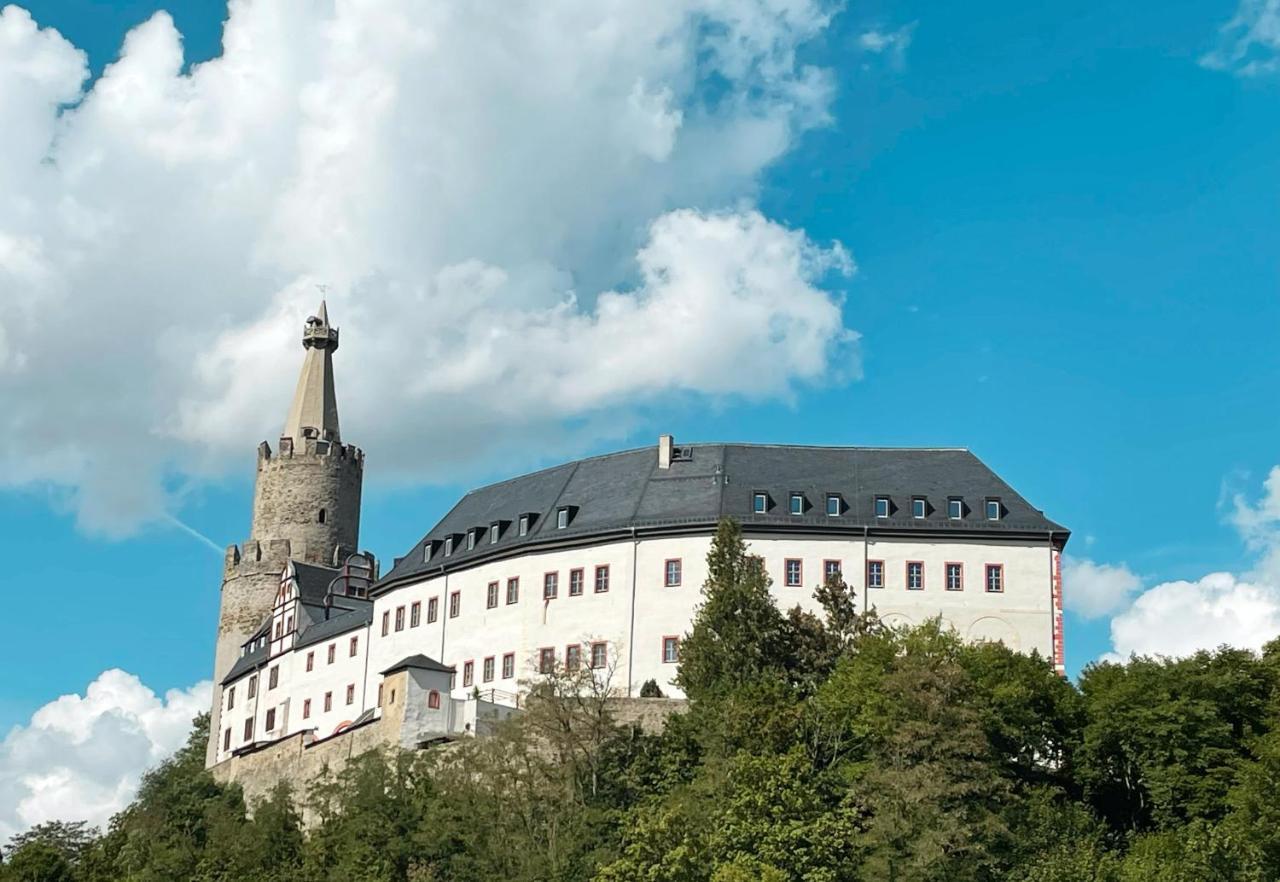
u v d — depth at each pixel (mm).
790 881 67562
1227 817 72875
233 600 142750
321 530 145375
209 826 99812
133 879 90125
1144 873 68938
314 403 157000
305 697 120500
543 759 82500
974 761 74625
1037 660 87188
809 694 85875
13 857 93938
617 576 103188
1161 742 78812
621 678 100875
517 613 106125
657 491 107188
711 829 71062
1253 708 81125
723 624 89875
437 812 78750
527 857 74438
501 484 119438
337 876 76688
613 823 77250
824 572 100875
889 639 87688
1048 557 100500
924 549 101062
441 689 93750
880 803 71125
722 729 79062
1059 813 76062
